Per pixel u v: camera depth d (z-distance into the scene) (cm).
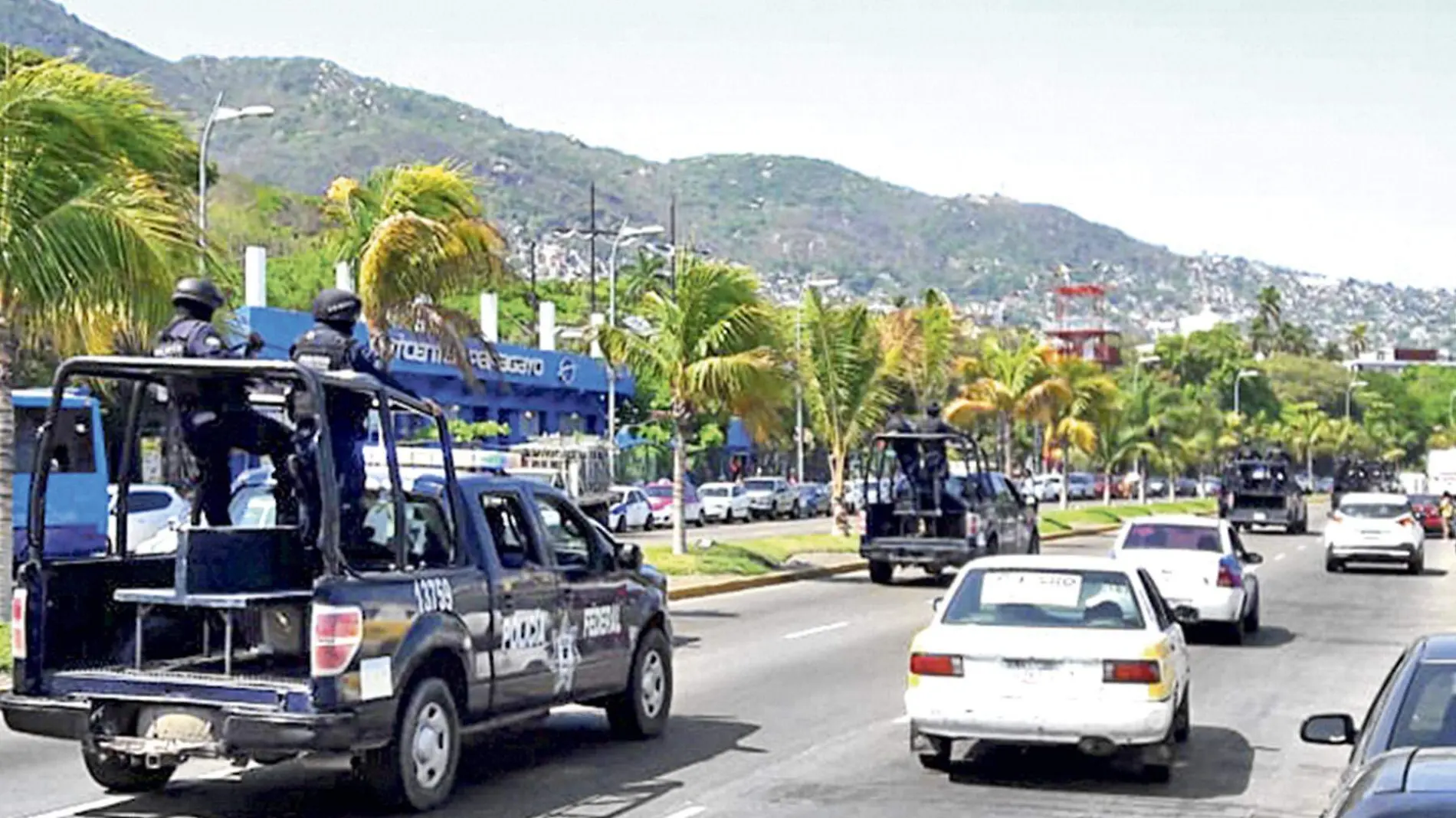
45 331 2177
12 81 2106
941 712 1498
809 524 7738
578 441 5981
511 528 1513
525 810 1363
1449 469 9762
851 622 3070
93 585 1326
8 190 2075
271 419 1394
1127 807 1423
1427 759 741
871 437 4600
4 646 2055
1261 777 1570
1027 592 1558
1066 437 8194
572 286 11394
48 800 1377
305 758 1516
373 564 1367
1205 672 2422
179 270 2175
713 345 4041
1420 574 4753
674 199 10975
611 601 1630
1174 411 10406
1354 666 2498
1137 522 2903
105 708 1260
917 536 4003
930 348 6109
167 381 1377
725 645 2673
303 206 10469
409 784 1305
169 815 1321
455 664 1363
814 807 1398
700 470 9794
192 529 1270
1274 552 5869
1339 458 16588
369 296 3050
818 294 5275
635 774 1531
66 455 3234
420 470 1573
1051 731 1474
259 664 1327
